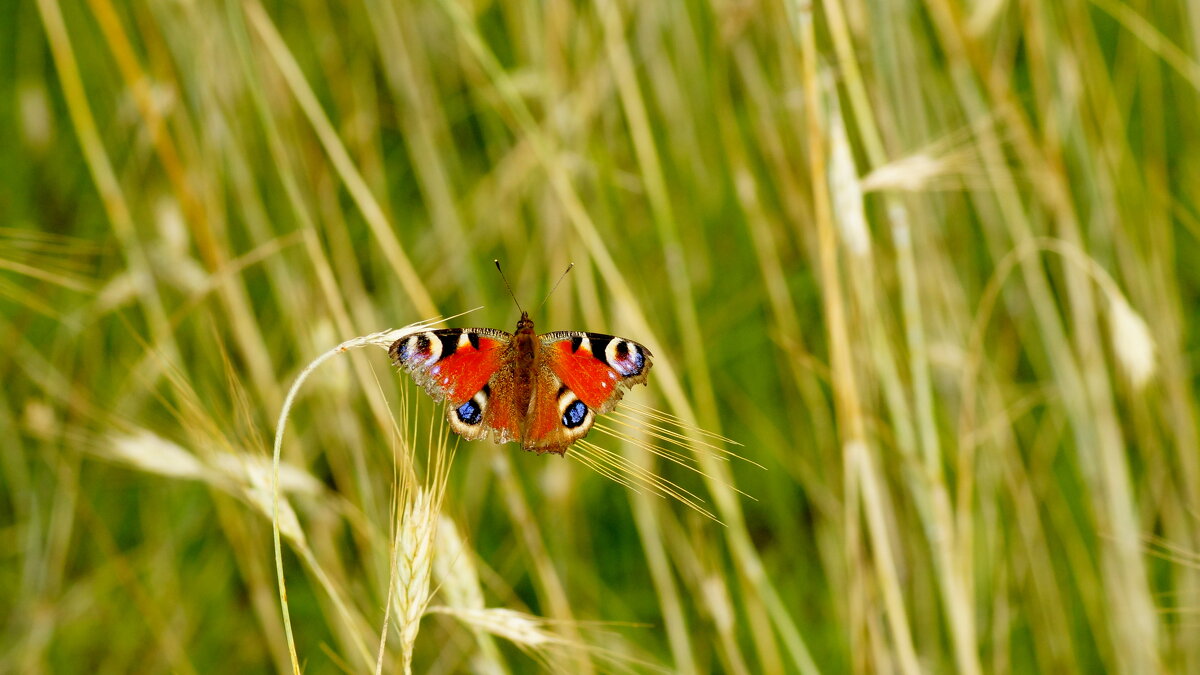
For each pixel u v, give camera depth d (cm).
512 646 103
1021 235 102
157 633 102
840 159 96
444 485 91
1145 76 106
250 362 102
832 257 96
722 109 104
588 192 107
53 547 104
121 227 102
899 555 102
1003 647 101
